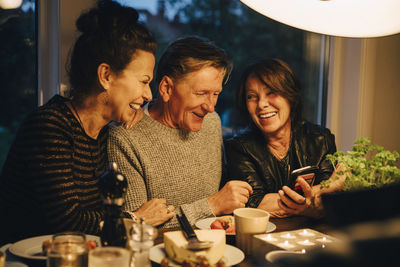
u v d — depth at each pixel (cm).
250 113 158
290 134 163
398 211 43
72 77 113
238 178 158
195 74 130
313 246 88
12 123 161
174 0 187
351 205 44
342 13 118
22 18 158
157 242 103
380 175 133
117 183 79
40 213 110
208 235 88
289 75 153
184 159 143
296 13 116
